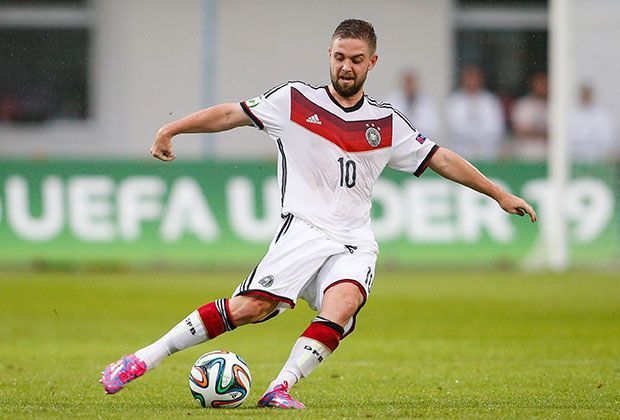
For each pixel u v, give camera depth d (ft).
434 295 186.29
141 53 279.28
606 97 261.24
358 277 79.97
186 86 279.90
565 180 222.48
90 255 217.36
